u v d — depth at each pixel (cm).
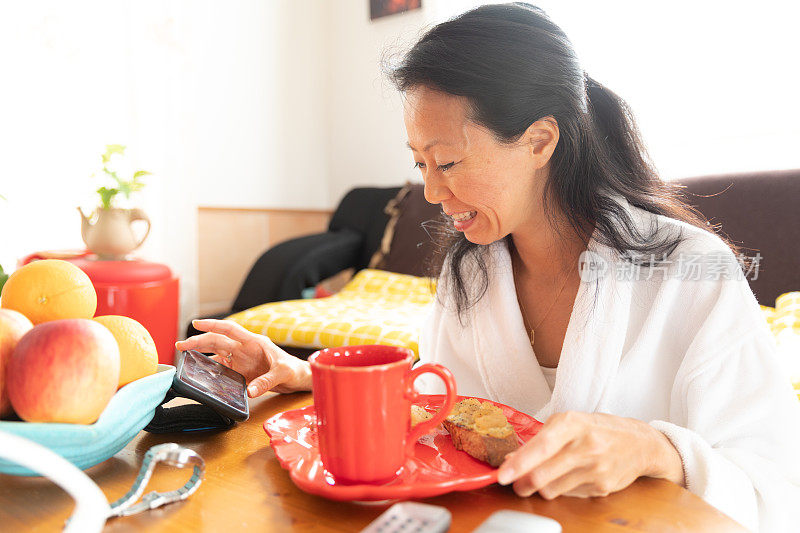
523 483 48
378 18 300
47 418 46
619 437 51
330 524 45
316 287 240
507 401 84
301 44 310
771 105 202
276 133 300
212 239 271
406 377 47
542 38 68
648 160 86
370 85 308
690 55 215
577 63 71
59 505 48
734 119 208
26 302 54
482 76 63
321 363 48
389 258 252
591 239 76
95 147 221
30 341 46
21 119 202
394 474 48
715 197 180
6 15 197
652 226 76
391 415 46
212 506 48
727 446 64
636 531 44
